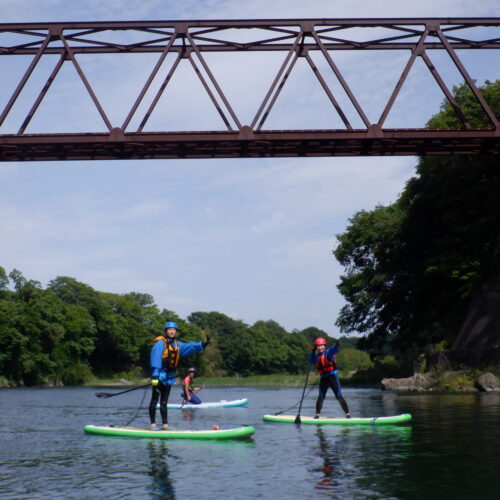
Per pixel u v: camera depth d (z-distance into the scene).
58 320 89.00
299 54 25.72
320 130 24.78
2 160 25.61
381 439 10.10
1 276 86.69
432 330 43.38
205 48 25.72
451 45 25.84
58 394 40.62
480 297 36.44
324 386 13.98
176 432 10.85
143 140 24.33
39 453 9.13
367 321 53.38
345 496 5.94
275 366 177.25
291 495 6.02
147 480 6.91
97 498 6.04
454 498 5.79
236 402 21.92
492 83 41.50
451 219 42.03
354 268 55.41
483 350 32.25
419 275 47.03
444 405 18.47
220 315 176.00
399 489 6.20
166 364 11.28
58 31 24.81
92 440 10.70
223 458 8.38
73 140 24.19
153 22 24.91
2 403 26.00
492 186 39.59
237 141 24.69
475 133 25.09
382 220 50.88
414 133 25.03
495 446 9.02
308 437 10.60
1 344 79.88
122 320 110.38
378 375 53.62
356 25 25.22
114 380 105.12
